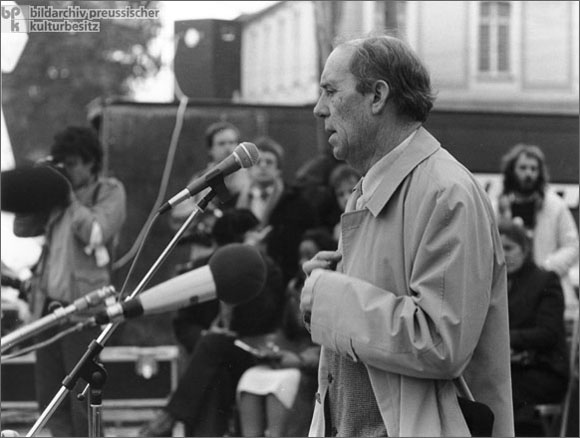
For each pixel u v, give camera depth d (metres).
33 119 7.36
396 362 3.18
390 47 3.46
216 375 6.81
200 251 7.43
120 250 7.45
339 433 3.50
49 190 6.94
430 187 3.30
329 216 7.54
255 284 3.81
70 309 4.19
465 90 7.73
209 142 7.63
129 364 7.39
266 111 7.62
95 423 3.78
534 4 7.68
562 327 7.10
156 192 7.60
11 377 6.88
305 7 7.38
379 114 3.45
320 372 3.62
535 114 7.81
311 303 3.33
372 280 3.35
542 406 7.05
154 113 7.59
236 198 7.56
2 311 6.90
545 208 7.79
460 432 3.27
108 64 7.32
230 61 7.42
